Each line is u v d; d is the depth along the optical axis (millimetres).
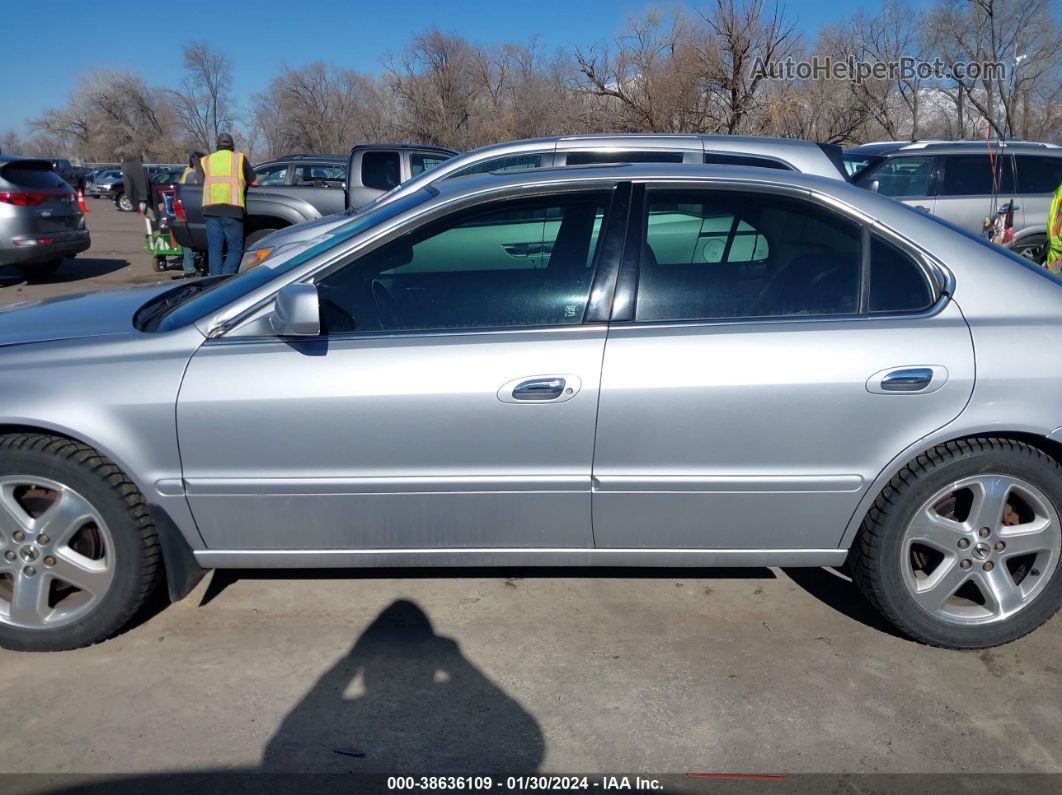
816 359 2922
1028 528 3096
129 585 3064
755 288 3062
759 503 3037
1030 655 3168
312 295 2832
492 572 3723
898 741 2699
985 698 2916
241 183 9930
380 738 2709
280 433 2949
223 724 2764
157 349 3018
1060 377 2934
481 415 2930
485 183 3184
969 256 3084
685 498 3023
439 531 3080
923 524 3066
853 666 3090
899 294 3049
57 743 2662
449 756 2631
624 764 2600
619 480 2986
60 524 3018
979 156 9930
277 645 3191
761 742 2693
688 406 2922
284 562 3139
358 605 3461
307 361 2953
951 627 3131
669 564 3180
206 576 3684
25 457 2947
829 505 3043
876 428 2951
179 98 65875
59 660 3090
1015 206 9812
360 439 2951
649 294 3039
